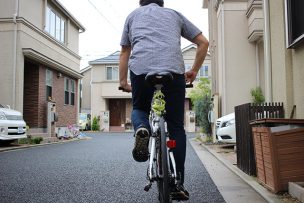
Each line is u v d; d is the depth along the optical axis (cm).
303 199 313
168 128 248
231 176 500
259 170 415
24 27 1234
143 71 232
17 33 1205
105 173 527
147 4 258
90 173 527
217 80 1269
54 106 1448
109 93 2700
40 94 1388
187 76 261
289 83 456
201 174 520
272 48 516
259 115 477
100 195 376
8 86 1190
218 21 1223
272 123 379
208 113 1231
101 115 2686
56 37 1593
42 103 1405
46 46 1439
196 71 260
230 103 1103
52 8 1536
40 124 1387
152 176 218
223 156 738
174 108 243
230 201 347
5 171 547
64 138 1496
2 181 459
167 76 214
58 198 363
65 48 1659
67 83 1706
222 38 1127
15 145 1078
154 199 358
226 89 1109
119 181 459
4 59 1198
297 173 356
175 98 240
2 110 988
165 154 206
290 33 437
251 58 1115
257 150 419
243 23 1125
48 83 1473
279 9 478
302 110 420
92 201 350
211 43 1443
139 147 231
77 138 1584
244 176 475
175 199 232
